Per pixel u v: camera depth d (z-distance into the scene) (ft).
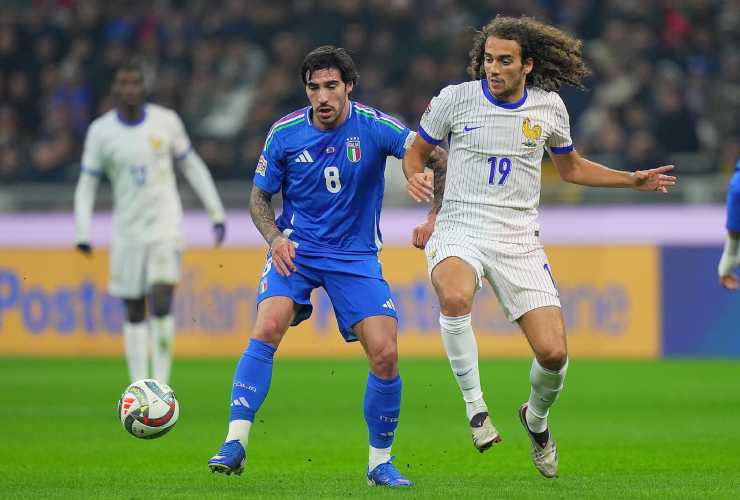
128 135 128.06
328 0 239.91
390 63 228.63
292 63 232.73
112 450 96.12
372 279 74.38
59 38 245.65
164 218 129.18
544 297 76.38
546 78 78.69
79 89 236.22
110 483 76.69
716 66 225.15
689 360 175.94
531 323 75.87
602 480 77.36
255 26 242.58
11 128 235.61
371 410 73.46
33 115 240.32
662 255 179.32
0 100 241.55
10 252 199.21
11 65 243.19
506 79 75.66
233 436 71.51
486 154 76.89
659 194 184.34
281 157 75.05
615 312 180.86
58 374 165.48
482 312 183.83
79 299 196.13
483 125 76.79
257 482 76.79
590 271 181.98
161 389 75.97
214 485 75.20
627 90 218.79
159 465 87.15
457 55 228.84
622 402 129.59
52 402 133.39
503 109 76.64
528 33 76.28
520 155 76.89
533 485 74.54
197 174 131.95
